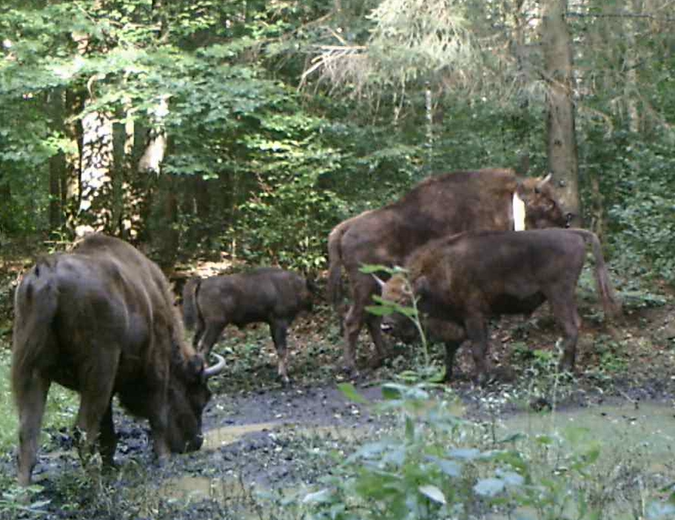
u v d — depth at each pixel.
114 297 7.19
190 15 19.52
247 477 7.80
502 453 3.27
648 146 18.73
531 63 15.66
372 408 3.14
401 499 3.14
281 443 9.31
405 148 17.95
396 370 14.27
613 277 16.59
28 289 6.88
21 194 23.84
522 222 14.14
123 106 18.28
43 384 6.99
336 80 16.34
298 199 18.66
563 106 16.06
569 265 12.46
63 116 21.36
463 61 15.30
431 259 12.78
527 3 15.95
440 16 15.30
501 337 15.23
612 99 16.45
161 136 21.53
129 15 19.75
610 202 19.83
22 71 17.12
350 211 18.56
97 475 7.26
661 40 16.38
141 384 8.28
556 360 5.71
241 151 19.81
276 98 17.72
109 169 21.78
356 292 14.45
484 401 10.35
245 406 12.24
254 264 20.39
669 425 9.88
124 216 22.06
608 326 15.02
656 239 17.06
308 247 19.25
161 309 8.30
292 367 15.16
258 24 19.23
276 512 6.36
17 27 18.02
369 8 18.12
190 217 22.48
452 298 12.69
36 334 6.84
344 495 4.00
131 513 6.70
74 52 19.06
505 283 12.52
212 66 18.22
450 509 3.27
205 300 14.35
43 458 8.94
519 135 19.30
